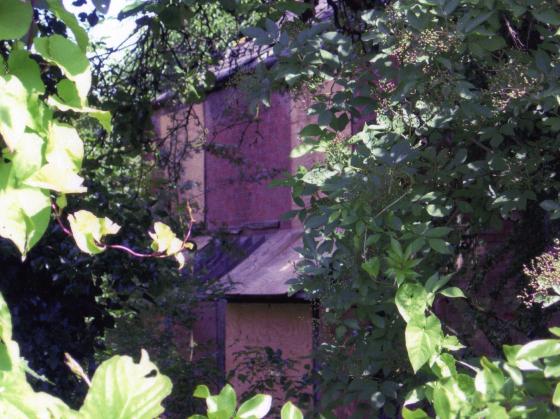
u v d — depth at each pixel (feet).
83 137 27.94
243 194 39.99
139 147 27.25
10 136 4.91
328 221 13.69
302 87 17.33
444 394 6.75
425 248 13.64
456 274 18.29
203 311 40.47
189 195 41.60
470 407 6.73
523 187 15.35
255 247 37.78
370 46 18.85
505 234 21.12
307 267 14.51
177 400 28.68
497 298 19.60
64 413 4.53
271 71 17.37
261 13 19.63
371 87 15.75
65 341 20.63
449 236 17.31
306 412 20.84
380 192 13.48
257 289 33.42
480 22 13.39
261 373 27.58
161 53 26.61
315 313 19.22
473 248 19.27
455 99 14.64
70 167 5.42
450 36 13.60
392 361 14.19
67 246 19.89
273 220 37.83
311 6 19.34
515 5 13.23
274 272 34.19
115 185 27.35
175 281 27.76
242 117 33.45
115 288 21.62
